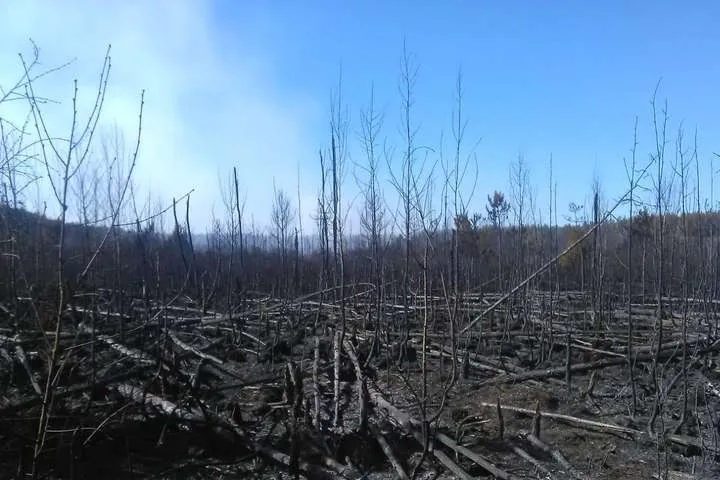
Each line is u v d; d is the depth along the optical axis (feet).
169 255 54.39
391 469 18.89
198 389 23.29
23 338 22.29
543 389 28.07
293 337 34.99
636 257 51.39
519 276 42.45
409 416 21.94
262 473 18.80
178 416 20.97
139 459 19.19
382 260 38.06
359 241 48.57
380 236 39.63
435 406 25.26
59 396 18.61
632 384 24.75
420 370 31.45
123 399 21.22
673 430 21.85
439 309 35.12
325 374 28.84
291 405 22.74
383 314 39.50
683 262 32.55
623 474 18.67
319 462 19.08
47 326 19.65
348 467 18.26
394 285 41.19
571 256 53.98
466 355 30.22
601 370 31.78
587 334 39.52
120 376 21.45
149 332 29.19
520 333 38.27
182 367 29.73
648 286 51.78
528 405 25.54
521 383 29.48
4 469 17.49
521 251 43.09
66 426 17.95
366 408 20.52
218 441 20.56
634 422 23.31
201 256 60.59
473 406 25.31
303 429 19.95
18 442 17.88
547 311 44.91
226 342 37.09
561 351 36.32
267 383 27.89
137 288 37.17
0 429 17.94
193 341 36.60
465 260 41.98
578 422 22.99
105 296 35.42
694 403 24.89
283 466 18.90
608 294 45.68
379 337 35.19
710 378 29.14
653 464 19.52
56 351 12.83
